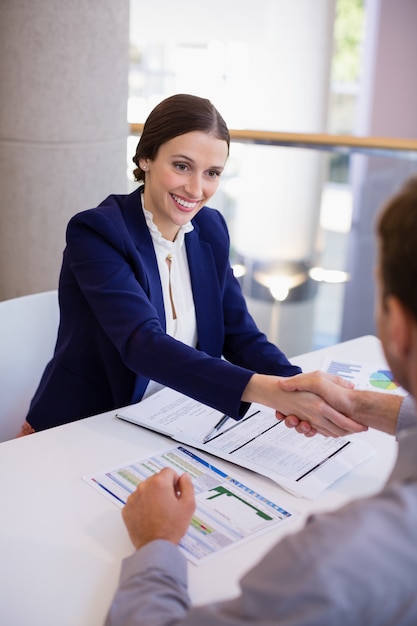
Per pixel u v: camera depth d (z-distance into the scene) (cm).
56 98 252
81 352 177
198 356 151
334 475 135
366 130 805
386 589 67
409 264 70
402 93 791
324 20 627
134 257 169
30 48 246
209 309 185
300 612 67
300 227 445
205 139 165
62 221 265
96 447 142
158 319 169
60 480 131
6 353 192
